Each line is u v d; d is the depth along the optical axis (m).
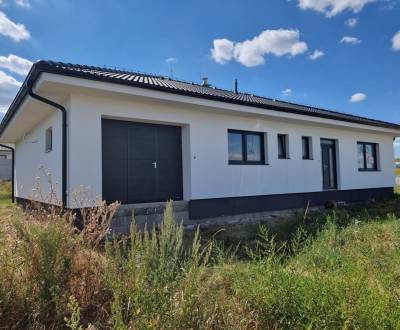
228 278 2.82
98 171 6.17
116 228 6.04
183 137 7.70
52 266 2.38
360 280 2.47
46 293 2.30
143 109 6.82
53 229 2.47
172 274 2.38
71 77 5.41
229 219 8.17
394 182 13.85
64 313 2.28
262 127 9.06
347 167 11.73
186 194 7.58
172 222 2.93
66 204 5.91
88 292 2.51
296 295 2.36
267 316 2.37
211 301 2.34
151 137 7.28
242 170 8.55
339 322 2.10
